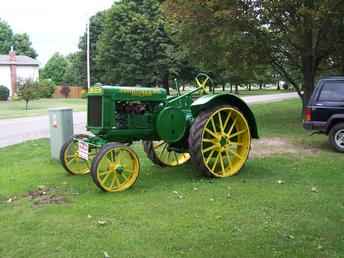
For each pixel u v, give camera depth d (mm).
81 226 5617
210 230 5379
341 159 9547
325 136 12945
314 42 16359
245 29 15328
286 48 16781
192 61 18531
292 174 8180
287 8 14672
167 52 41781
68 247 4980
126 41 44469
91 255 4770
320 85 10742
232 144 8344
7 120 22172
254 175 8141
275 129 14750
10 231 5496
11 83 62188
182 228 5461
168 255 4719
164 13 16922
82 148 7793
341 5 14000
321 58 17234
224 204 6371
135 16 44375
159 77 43938
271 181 7668
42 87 39219
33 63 64812
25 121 21469
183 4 15211
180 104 8320
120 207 6336
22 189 7484
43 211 6242
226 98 8328
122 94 7625
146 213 6047
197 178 8016
